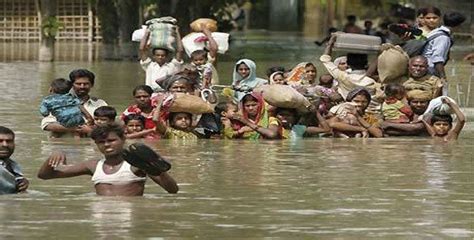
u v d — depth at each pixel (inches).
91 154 844.6
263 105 963.3
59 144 909.2
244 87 1043.3
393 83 1037.8
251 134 956.6
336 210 621.3
